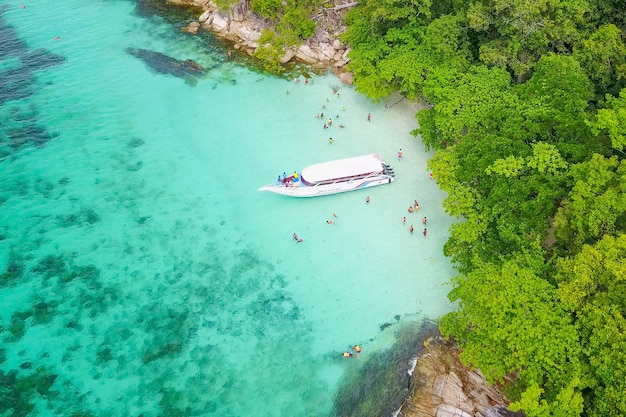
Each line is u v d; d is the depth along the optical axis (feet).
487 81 164.25
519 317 113.60
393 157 181.37
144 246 158.20
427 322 140.46
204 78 212.23
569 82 150.30
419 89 182.70
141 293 146.92
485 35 181.98
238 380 130.11
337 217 165.78
